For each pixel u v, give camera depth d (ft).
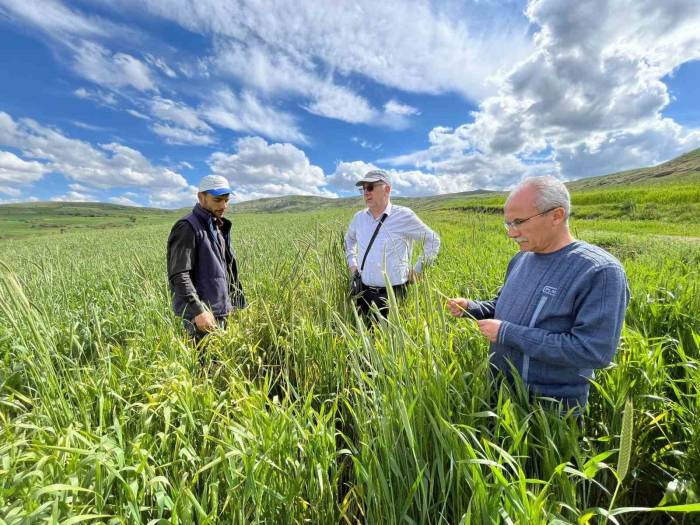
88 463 4.55
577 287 4.95
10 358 8.76
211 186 10.14
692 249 24.91
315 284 10.40
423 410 4.94
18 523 3.54
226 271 11.28
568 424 5.20
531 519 3.63
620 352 7.02
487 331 5.59
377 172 11.72
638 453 5.67
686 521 4.62
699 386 5.85
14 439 5.09
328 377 7.67
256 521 4.34
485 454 4.36
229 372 7.82
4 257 37.83
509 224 5.57
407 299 10.09
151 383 7.04
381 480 4.36
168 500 4.26
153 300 11.12
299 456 5.41
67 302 10.52
